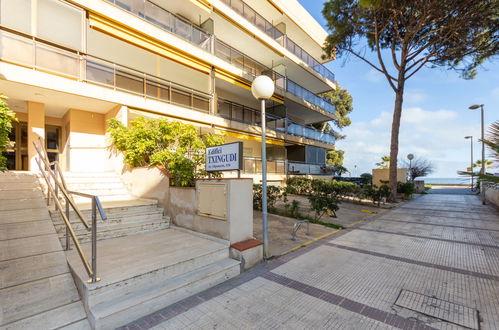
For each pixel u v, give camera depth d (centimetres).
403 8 1202
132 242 429
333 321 261
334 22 1354
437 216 945
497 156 352
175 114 1005
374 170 1864
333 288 338
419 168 2453
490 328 248
